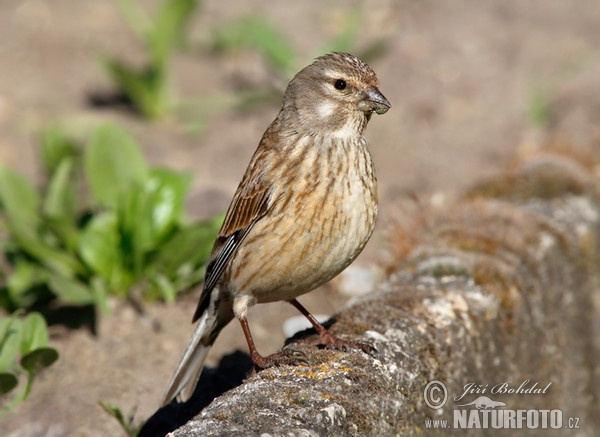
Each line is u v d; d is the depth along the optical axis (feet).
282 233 25.35
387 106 26.22
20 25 59.57
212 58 57.52
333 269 25.82
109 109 52.16
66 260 36.29
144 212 35.50
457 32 58.29
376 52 53.52
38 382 31.40
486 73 53.98
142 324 34.65
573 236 33.32
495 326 28.94
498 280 29.86
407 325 26.96
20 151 47.50
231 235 26.55
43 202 40.04
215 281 27.02
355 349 25.39
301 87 26.73
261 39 53.62
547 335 31.37
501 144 46.83
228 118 52.16
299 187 25.30
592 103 46.85
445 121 50.03
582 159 39.27
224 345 33.53
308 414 21.99
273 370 24.41
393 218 34.45
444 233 32.42
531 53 55.42
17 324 28.96
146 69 53.88
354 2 63.31
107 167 38.11
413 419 25.39
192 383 27.58
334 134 26.11
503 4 61.31
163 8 50.42
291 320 34.96
